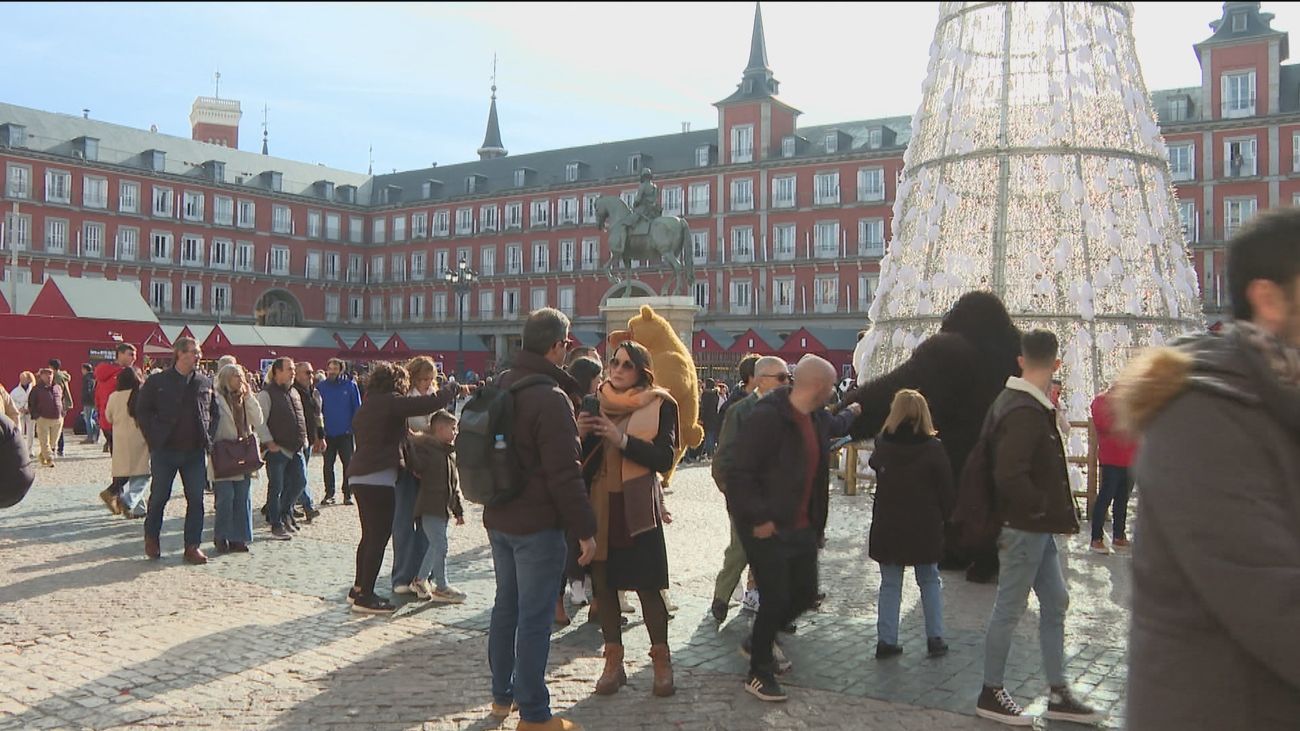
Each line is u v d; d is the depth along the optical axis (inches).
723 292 2252.7
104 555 322.3
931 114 448.1
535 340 170.2
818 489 188.9
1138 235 408.5
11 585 275.9
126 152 2327.8
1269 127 1706.4
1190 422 62.1
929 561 205.9
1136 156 413.1
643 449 184.4
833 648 217.6
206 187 2433.6
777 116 2273.6
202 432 312.8
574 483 159.6
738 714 175.0
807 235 2161.7
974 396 303.4
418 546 271.9
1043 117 418.6
